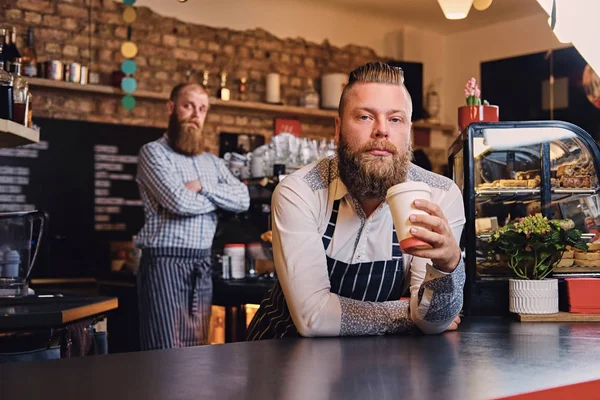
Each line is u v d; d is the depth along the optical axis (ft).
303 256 6.37
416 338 6.12
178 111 13.84
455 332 6.56
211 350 5.40
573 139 8.62
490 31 24.85
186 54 21.54
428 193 5.46
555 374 4.44
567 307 7.72
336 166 6.68
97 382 4.20
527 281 7.64
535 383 4.17
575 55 22.58
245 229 15.51
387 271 6.82
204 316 13.47
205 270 13.52
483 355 5.18
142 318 13.35
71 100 19.81
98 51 20.18
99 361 4.90
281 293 7.09
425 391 3.96
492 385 4.12
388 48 25.16
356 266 6.72
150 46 21.01
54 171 19.51
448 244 5.44
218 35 22.08
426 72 25.50
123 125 20.39
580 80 22.44
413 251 5.42
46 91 19.43
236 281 13.99
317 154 15.69
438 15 24.06
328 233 6.62
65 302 8.80
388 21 24.89
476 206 8.98
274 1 22.94
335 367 4.68
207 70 21.85
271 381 4.24
